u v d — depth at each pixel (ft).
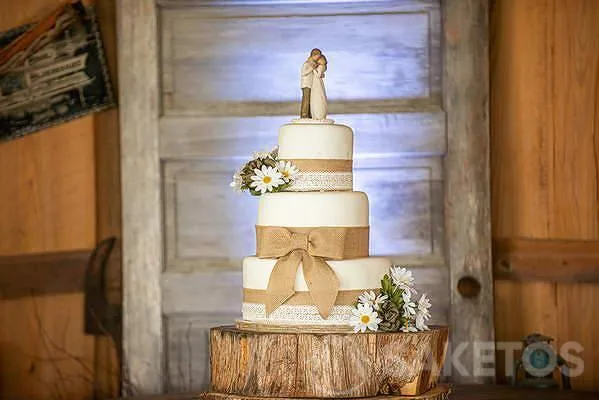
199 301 14.78
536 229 14.90
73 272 15.37
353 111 14.73
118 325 15.23
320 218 10.90
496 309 15.01
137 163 14.82
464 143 14.62
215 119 14.82
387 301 11.05
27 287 15.43
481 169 14.61
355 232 11.07
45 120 15.43
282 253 10.94
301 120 11.34
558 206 14.79
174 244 14.96
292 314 10.94
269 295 10.90
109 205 15.37
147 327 14.79
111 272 15.31
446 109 14.65
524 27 15.03
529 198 14.94
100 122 15.39
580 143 14.67
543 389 13.89
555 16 14.87
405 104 14.80
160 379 14.74
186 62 14.97
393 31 14.85
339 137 11.23
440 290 14.66
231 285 14.78
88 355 15.35
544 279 14.76
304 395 10.76
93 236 15.38
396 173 14.80
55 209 15.44
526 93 15.01
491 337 14.57
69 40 15.37
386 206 14.79
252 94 14.93
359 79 14.84
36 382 15.46
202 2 14.92
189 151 14.83
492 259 15.03
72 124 15.42
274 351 10.80
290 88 14.89
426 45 14.84
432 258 14.76
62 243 15.43
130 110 14.83
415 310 11.27
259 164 11.32
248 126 14.79
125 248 14.82
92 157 15.39
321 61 11.51
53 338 15.44
